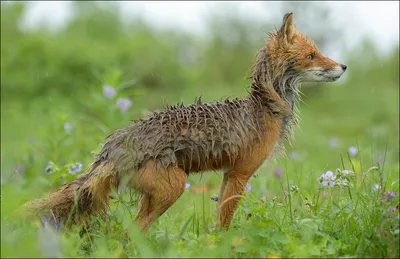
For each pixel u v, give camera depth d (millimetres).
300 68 11281
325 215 9805
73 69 37906
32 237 8633
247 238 8797
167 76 42938
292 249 8523
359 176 12109
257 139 10695
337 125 34438
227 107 10586
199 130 10094
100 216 10102
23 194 11961
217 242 9148
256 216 9469
